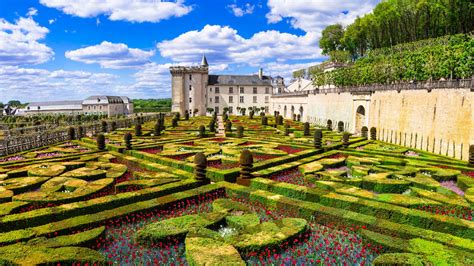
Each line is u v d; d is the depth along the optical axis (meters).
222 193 14.36
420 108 30.58
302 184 16.06
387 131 36.53
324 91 56.47
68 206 11.34
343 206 12.28
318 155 23.30
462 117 25.06
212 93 103.38
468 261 7.77
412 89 31.81
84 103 119.25
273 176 17.53
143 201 12.23
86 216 10.52
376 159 21.56
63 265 7.71
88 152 23.69
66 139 34.16
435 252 8.22
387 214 11.27
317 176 17.19
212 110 101.00
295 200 12.47
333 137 35.16
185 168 18.70
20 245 8.45
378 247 8.95
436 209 12.10
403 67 39.06
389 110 36.12
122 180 16.27
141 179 16.06
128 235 10.07
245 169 16.02
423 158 22.61
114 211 11.02
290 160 21.05
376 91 38.94
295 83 104.88
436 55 32.47
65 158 21.25
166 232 9.54
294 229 9.87
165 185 14.21
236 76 107.19
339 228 10.70
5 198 12.71
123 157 21.69
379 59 53.47
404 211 11.03
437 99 28.09
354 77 52.97
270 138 33.03
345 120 47.66
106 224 10.46
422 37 61.62
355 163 20.06
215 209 11.80
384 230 9.88
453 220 10.29
